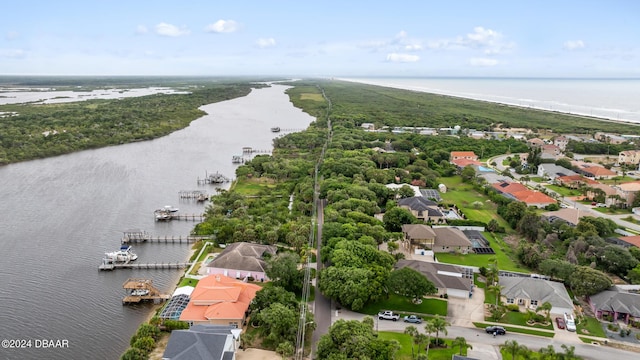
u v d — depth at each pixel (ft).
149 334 288.92
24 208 560.61
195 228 488.44
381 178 637.30
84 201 593.01
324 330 298.56
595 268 386.73
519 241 466.70
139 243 467.52
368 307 329.31
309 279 366.63
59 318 331.16
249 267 377.30
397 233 449.89
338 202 510.99
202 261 415.03
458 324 308.81
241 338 283.59
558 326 307.58
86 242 464.24
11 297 357.82
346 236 414.62
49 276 392.88
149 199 605.73
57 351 294.25
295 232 440.86
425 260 411.54
